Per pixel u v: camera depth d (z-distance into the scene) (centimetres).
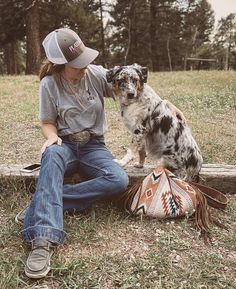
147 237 313
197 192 342
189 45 3956
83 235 309
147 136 374
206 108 836
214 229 327
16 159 477
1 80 1402
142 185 346
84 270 267
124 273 267
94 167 338
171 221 335
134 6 3400
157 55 3544
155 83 1298
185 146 368
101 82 352
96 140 352
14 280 254
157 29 3397
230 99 937
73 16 2281
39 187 291
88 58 318
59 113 339
